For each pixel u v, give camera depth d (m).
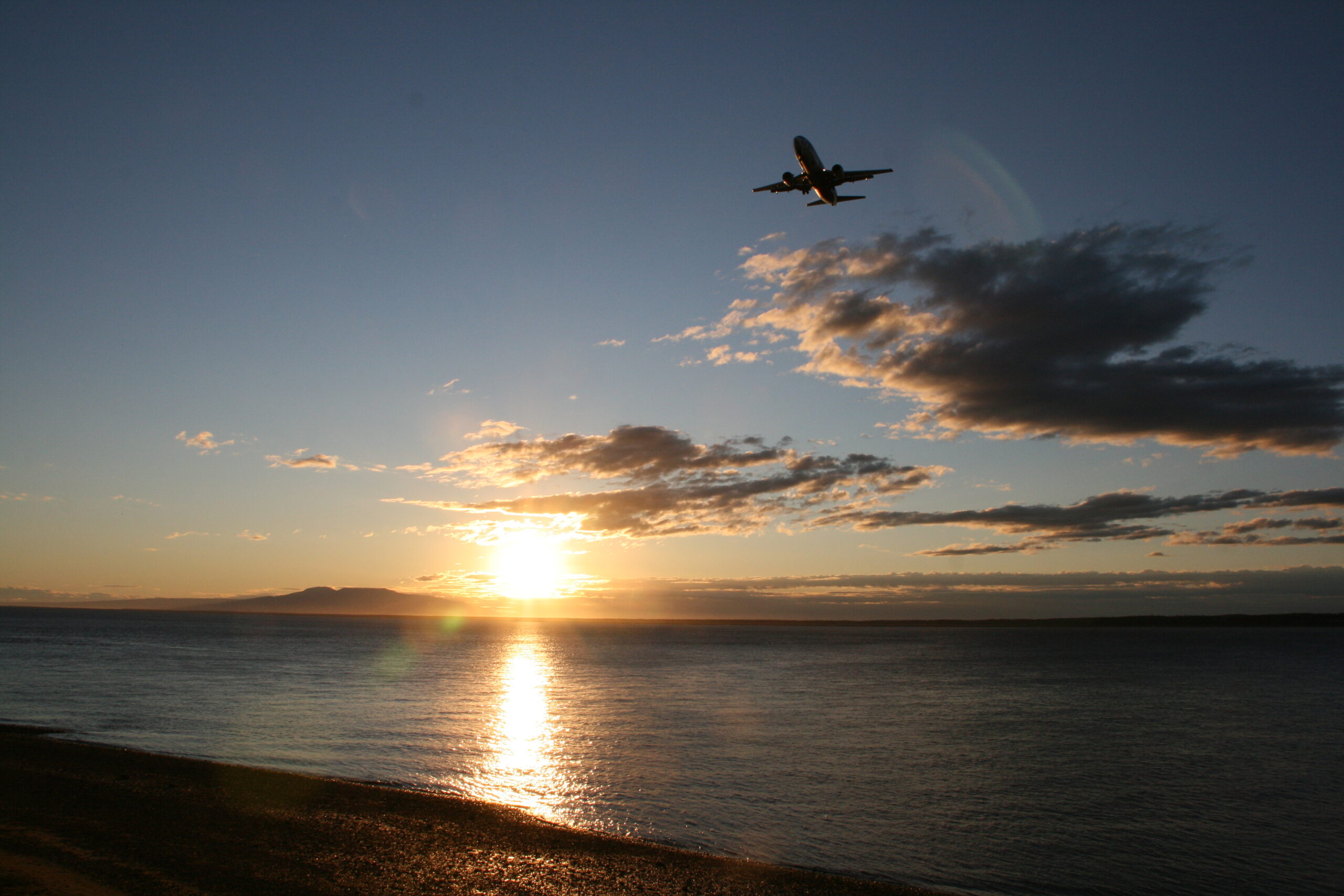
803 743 40.53
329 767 32.28
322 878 17.31
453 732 42.34
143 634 173.38
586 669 96.38
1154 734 44.38
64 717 43.72
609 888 17.73
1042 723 48.81
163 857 18.00
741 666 105.38
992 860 22.42
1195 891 20.48
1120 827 25.80
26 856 17.34
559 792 29.05
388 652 125.75
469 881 17.70
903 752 38.28
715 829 24.56
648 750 37.94
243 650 120.31
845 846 23.27
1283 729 46.75
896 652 155.00
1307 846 24.23
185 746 36.00
